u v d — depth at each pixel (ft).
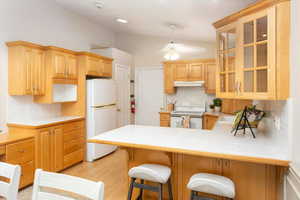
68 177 3.50
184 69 16.78
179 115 16.14
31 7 10.94
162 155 7.04
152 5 10.42
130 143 6.18
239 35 5.93
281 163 4.62
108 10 12.62
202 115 15.67
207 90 16.17
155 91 18.70
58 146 10.61
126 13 12.60
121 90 16.80
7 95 9.84
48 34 11.97
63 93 12.80
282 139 5.39
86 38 15.08
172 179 6.94
